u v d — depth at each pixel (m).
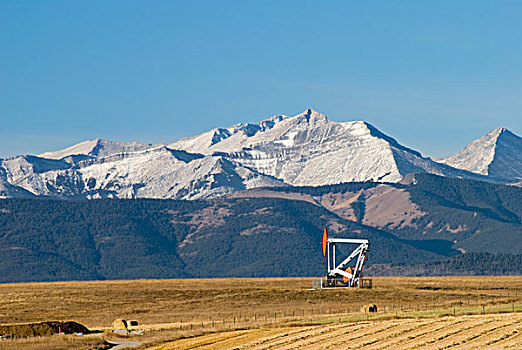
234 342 150.12
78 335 170.62
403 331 150.25
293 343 145.75
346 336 149.00
